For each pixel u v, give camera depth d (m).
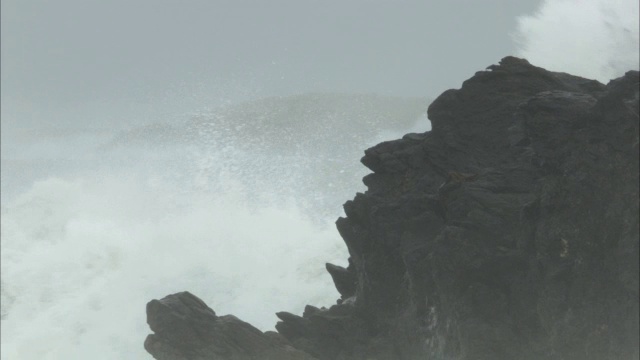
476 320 73.81
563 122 68.56
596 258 65.81
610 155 65.06
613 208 64.56
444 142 82.12
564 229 67.75
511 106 80.31
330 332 89.25
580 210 66.75
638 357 62.28
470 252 74.38
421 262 79.88
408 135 88.88
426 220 81.50
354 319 88.44
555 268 68.19
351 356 87.50
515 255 72.56
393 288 85.44
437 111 82.69
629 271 62.75
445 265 75.38
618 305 64.06
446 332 77.31
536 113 70.06
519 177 76.00
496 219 74.06
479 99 81.62
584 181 66.38
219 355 86.25
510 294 73.25
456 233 75.06
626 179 63.84
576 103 68.69
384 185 87.38
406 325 82.88
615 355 64.06
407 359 82.81
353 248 88.69
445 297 76.06
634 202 63.03
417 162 84.50
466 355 73.81
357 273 90.25
